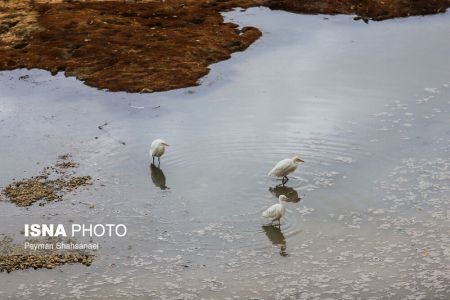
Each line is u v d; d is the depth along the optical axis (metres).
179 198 25.70
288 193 25.77
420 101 33.72
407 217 23.91
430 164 27.34
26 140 31.12
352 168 27.33
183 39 43.25
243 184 26.56
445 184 25.84
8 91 37.25
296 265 21.58
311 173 27.08
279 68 39.16
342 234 23.09
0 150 30.16
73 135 31.47
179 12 48.38
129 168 28.14
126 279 21.11
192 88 36.78
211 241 22.95
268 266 21.56
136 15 47.91
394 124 31.16
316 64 39.50
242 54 41.62
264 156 28.59
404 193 25.39
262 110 33.41
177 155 29.11
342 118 32.03
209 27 45.62
